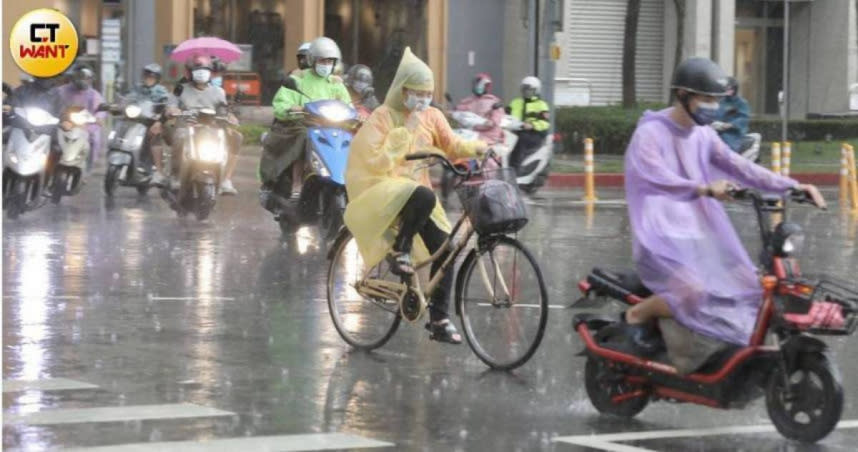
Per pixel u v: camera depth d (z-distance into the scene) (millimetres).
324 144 38469
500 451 17219
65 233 39875
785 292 17156
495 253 22406
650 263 18000
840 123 90000
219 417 18734
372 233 22844
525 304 22109
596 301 19391
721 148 18828
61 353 23031
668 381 18328
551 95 63906
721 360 17703
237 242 38844
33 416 18500
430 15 91562
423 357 23453
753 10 102500
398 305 23281
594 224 46438
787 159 60125
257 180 61000
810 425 17438
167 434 17641
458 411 19453
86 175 51969
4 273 31812
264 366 22375
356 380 21453
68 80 53375
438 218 23094
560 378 21875
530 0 67312
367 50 91375
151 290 29953
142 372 21672
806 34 102500
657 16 96250
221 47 60312
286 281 31688
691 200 18125
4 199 42469
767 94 103125
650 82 96562
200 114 44031
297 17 88062
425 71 23078
